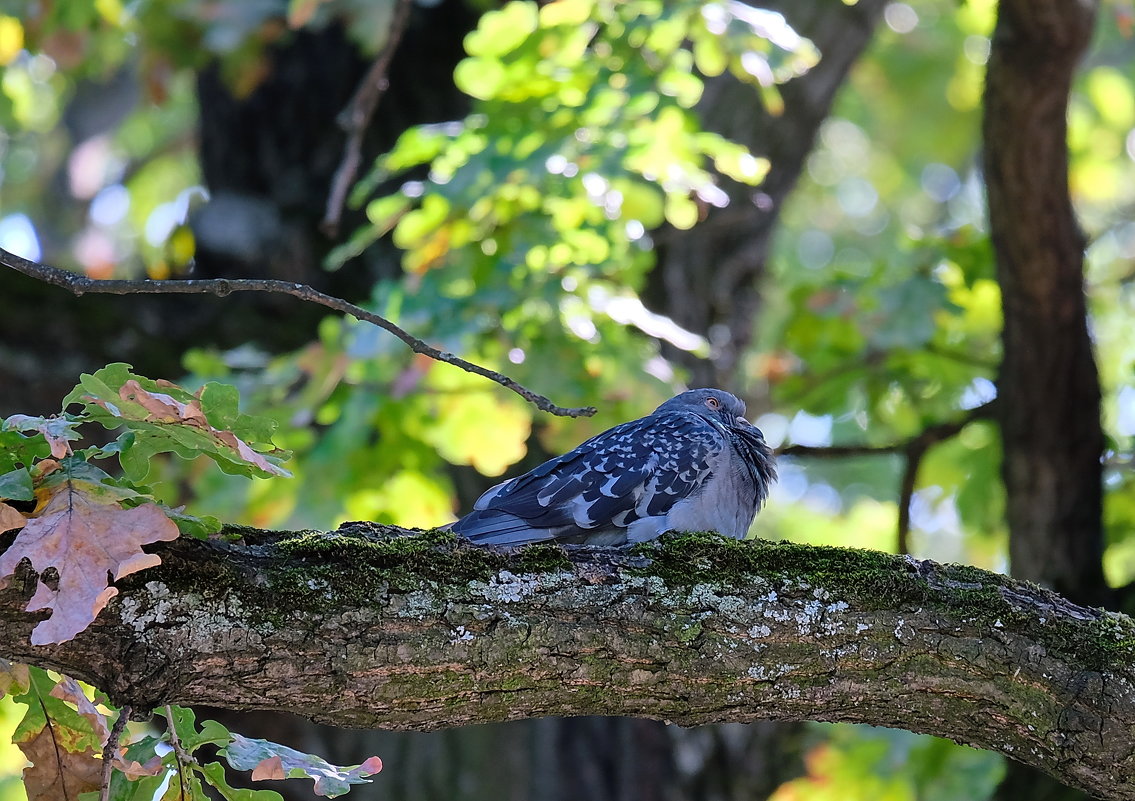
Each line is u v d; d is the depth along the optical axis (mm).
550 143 10836
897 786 12320
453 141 11062
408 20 14062
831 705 6438
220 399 5523
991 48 10461
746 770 12453
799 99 13977
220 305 13320
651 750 12164
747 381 16266
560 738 12070
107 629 5691
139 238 23016
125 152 23812
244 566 5934
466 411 11297
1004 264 11125
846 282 13422
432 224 11227
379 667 6000
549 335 11070
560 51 11070
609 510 8672
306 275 13648
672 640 6266
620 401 11273
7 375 11961
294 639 5883
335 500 11734
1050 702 6277
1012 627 6344
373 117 14109
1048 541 11578
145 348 12672
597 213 11195
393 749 11758
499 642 6121
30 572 5543
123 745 6277
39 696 6375
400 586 6090
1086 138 20219
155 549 5797
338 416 11906
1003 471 11875
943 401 14273
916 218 25953
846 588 6387
